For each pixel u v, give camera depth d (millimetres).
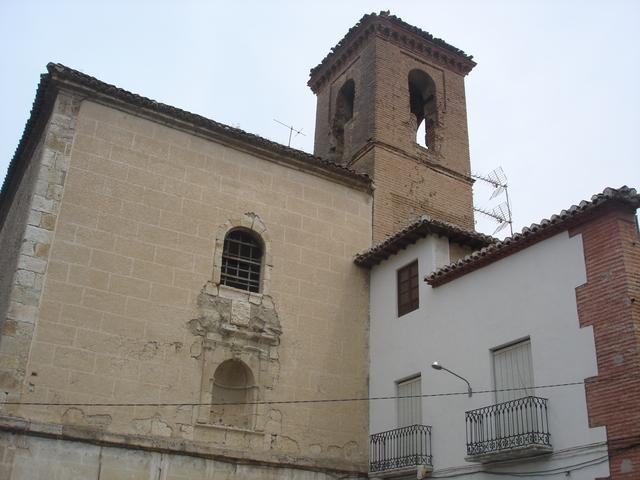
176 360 18812
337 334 21891
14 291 17188
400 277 22125
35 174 19484
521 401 16344
